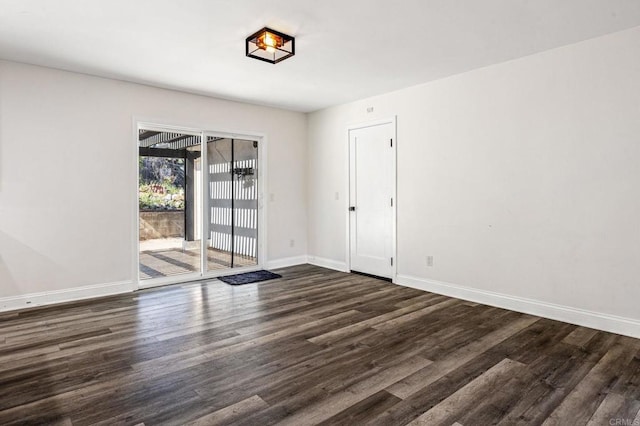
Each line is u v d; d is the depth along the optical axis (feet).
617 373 7.85
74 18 9.18
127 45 10.82
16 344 9.37
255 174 18.35
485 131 12.75
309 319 11.26
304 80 14.14
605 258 10.30
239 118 17.47
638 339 9.67
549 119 11.27
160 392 7.12
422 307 12.47
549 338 9.76
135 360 8.48
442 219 14.06
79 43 10.66
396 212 15.65
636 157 9.77
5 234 12.03
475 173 13.06
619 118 10.00
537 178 11.55
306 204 20.13
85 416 6.35
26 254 12.37
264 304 12.77
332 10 8.80
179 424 6.12
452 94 13.64
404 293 14.23
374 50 11.20
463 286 13.48
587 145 10.56
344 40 10.48
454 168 13.64
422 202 14.70
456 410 6.51
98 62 12.19
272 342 9.51
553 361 8.41
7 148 12.01
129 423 6.15
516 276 12.09
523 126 11.82
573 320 10.87
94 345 9.31
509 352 8.90
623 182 9.98
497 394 7.04
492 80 12.52
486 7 8.67
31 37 10.26
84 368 8.09
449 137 13.75
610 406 6.64
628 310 9.93
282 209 19.21
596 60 10.35
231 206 17.51
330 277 16.87
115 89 13.99
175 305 12.64
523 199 11.89
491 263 12.70
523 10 8.80
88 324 10.79
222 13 8.93
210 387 7.30
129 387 7.30
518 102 11.93
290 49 10.46
